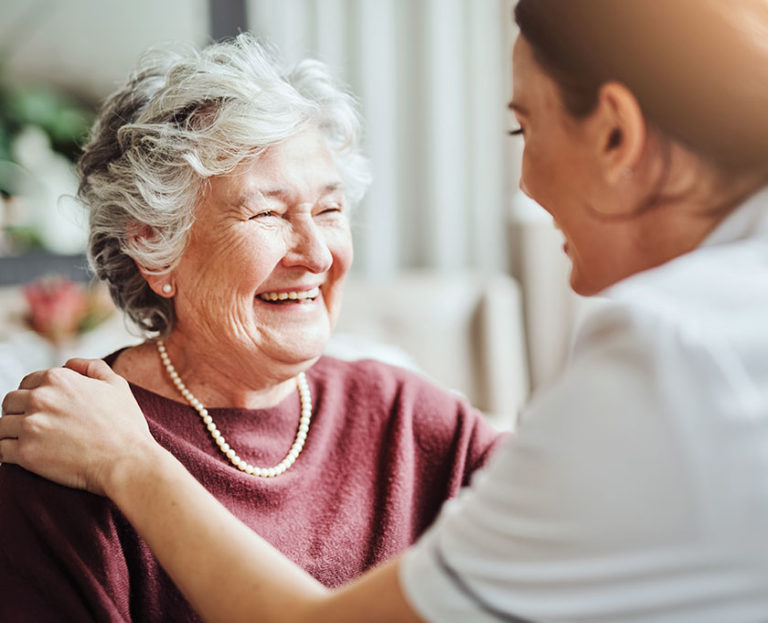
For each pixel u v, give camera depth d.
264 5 2.77
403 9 2.93
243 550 0.66
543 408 0.55
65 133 2.42
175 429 0.96
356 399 1.11
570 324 2.88
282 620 0.61
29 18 2.37
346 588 0.60
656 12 0.57
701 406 0.51
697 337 0.52
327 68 1.02
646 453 0.51
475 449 1.14
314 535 0.99
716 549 0.49
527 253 2.95
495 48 2.94
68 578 0.83
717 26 0.57
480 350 2.72
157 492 0.73
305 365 0.98
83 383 0.84
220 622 0.64
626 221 0.63
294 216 0.95
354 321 2.64
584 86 0.61
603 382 0.52
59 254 2.44
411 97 2.98
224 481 0.94
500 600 0.53
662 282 0.57
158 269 0.95
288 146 0.94
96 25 2.45
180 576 0.67
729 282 0.55
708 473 0.50
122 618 0.85
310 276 0.97
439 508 1.12
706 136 0.58
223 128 0.90
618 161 0.61
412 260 3.05
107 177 0.97
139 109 0.97
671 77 0.57
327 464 1.05
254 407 1.02
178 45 1.03
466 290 2.74
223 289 0.94
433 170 2.96
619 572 0.51
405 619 0.56
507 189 3.03
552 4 0.62
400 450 1.08
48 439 0.80
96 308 1.91
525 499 0.53
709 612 0.50
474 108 2.96
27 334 2.00
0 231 2.36
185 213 0.93
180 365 1.01
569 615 0.52
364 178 1.09
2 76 2.36
